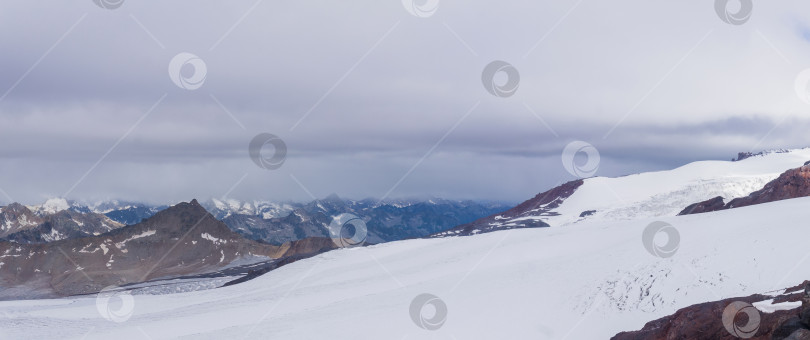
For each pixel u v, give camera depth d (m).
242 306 81.88
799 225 52.22
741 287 44.19
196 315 77.81
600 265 59.38
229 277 165.88
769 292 40.03
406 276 87.38
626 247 63.50
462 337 51.09
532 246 86.38
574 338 47.00
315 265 118.38
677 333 39.41
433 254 104.19
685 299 45.84
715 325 37.66
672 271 50.84
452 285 67.19
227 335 59.25
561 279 58.75
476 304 57.72
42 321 82.50
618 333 44.84
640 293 49.62
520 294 57.66
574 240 83.12
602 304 50.56
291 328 58.97
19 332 74.44
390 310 60.34
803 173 106.19
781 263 45.09
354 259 117.31
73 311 92.94
